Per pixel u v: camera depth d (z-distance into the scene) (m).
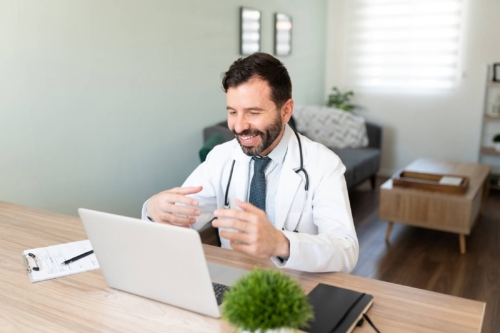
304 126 4.38
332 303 0.96
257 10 3.78
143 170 2.87
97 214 0.98
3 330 0.93
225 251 1.30
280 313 0.69
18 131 2.11
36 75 2.15
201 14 3.18
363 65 5.06
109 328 0.93
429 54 4.68
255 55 1.18
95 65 2.45
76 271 1.20
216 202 1.57
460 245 2.99
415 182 3.11
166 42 2.92
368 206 4.01
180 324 0.94
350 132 4.50
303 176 1.35
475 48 4.46
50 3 2.17
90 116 2.46
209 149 2.31
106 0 2.47
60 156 2.32
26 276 1.18
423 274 2.70
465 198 2.88
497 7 4.29
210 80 3.37
